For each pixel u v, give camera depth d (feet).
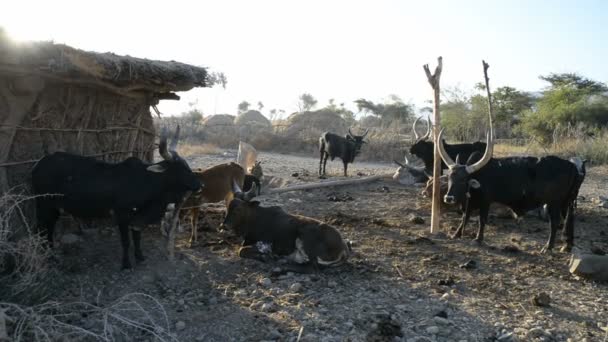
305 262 24.11
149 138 33.73
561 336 18.04
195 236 27.20
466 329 18.34
